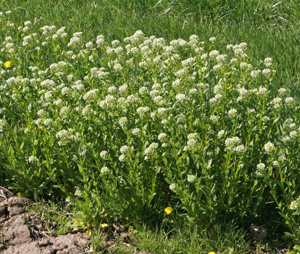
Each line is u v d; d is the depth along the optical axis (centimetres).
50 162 374
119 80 439
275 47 573
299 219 330
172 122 359
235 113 347
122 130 379
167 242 339
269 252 342
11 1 747
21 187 385
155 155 341
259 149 354
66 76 460
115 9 711
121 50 448
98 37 487
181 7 698
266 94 346
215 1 689
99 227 348
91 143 376
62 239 347
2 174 410
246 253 338
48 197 391
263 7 676
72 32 638
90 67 466
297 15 654
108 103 362
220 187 354
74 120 376
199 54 429
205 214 344
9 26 606
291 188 360
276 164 322
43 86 410
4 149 374
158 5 709
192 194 333
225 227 351
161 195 373
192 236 337
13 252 338
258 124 349
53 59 531
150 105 384
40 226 362
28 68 500
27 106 416
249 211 354
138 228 353
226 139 337
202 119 367
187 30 638
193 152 335
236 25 644
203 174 341
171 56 435
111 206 354
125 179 360
